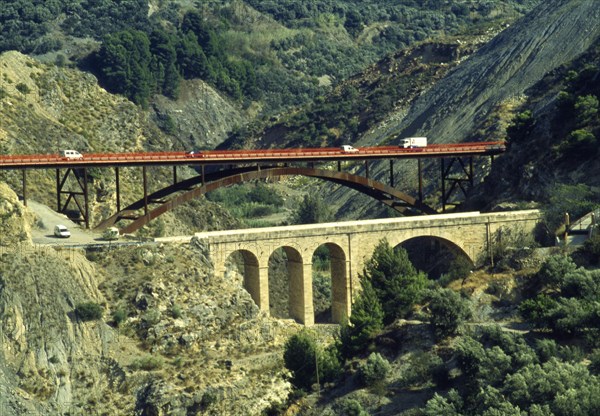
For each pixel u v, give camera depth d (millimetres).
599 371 154125
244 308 190250
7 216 189000
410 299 185000
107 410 173250
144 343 181875
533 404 143750
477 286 191750
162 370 178000
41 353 176500
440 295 178750
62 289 183250
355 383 170875
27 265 184250
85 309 180625
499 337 167375
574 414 140875
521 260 197750
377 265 190500
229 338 186500
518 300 188625
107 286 186875
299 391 172500
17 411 168250
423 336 176250
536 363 157250
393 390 167250
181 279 189375
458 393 157500
